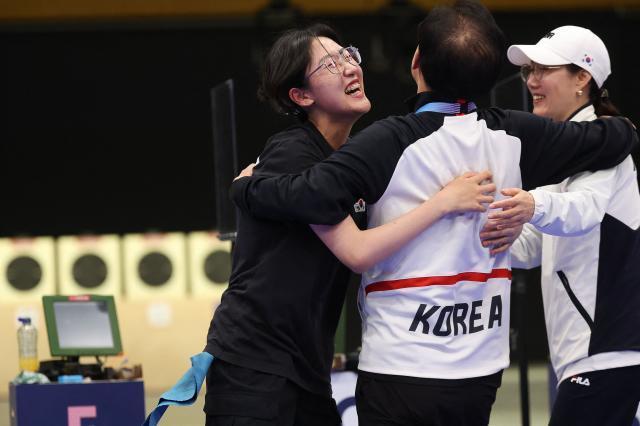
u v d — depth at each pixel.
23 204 18.89
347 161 5.21
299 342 5.51
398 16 17.59
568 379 7.03
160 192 19.14
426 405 5.25
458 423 5.38
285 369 5.44
